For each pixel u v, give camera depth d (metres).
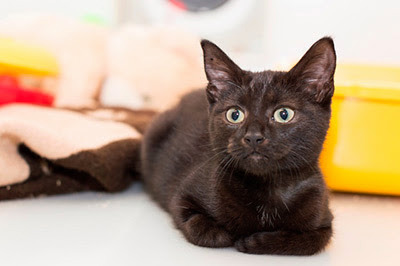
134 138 0.55
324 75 0.38
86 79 0.76
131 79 0.78
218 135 0.40
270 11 0.85
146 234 0.41
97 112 0.66
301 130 0.37
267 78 0.39
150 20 0.89
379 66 0.63
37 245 0.38
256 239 0.38
